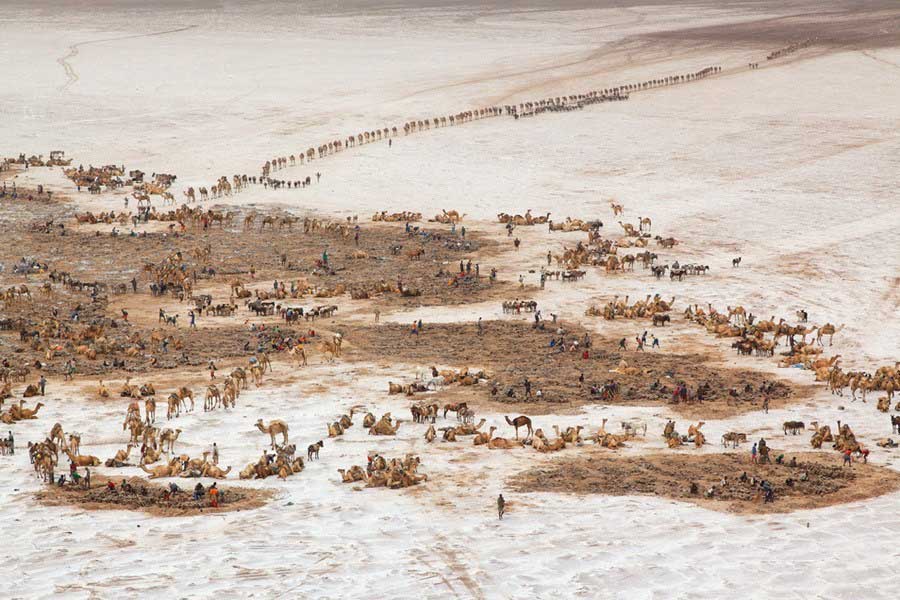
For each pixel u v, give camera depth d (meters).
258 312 89.00
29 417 61.88
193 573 39.69
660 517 45.34
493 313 89.56
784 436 58.88
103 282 97.06
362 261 106.81
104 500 48.59
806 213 119.75
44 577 39.47
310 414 63.31
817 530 43.50
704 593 37.72
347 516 46.12
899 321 85.25
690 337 82.81
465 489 49.81
